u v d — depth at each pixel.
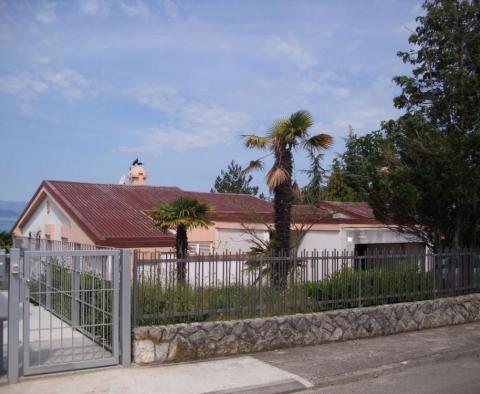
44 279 9.75
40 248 14.82
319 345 9.72
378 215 13.78
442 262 11.95
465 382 7.86
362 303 10.65
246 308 9.31
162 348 8.31
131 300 8.36
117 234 16.78
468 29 13.60
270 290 9.59
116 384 7.31
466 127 13.38
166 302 8.60
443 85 13.75
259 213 19.70
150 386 7.27
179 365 8.27
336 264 10.41
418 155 12.66
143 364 8.15
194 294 8.85
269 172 12.47
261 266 9.55
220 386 7.34
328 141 12.57
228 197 24.11
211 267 9.09
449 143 11.99
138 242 16.83
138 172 25.92
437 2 13.85
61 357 7.99
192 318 8.82
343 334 10.06
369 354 9.12
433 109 13.91
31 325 9.62
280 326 9.39
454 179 12.02
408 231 14.25
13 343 7.33
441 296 11.85
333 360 8.72
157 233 17.39
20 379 7.39
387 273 11.05
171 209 13.85
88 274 8.65
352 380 7.94
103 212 18.59
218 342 8.80
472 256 12.49
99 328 8.52
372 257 10.89
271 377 7.77
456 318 11.78
